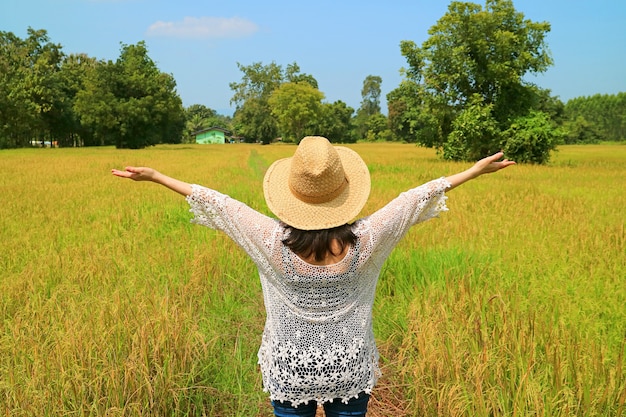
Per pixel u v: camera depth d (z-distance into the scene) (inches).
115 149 2234.3
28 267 240.5
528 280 221.0
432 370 143.3
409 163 1146.7
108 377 135.8
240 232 91.2
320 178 86.6
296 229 88.7
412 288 226.8
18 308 193.6
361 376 92.7
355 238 88.3
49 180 735.1
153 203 479.2
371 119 4940.9
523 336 150.8
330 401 94.4
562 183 684.1
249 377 166.4
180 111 2524.6
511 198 499.2
